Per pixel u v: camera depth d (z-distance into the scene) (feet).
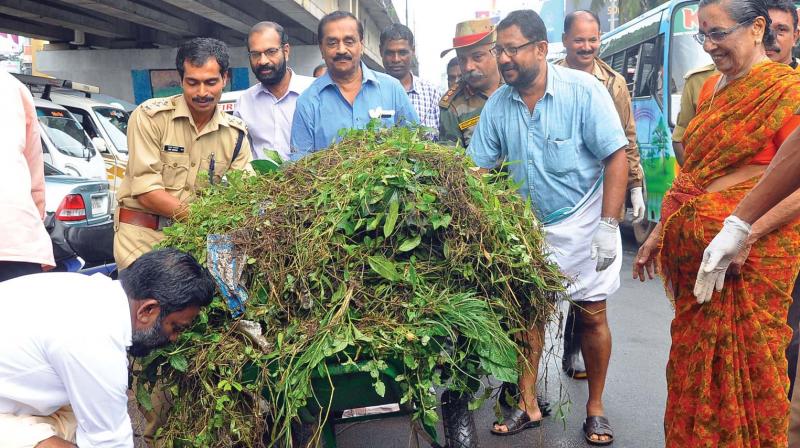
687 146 9.90
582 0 94.53
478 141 13.48
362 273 8.65
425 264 8.86
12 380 7.85
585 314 12.76
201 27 62.90
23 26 57.16
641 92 35.32
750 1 9.18
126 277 8.21
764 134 9.02
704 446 9.16
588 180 12.75
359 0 77.51
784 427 9.04
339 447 12.98
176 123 12.29
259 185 10.28
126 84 64.18
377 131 10.77
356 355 7.99
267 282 8.95
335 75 14.39
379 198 8.71
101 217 22.33
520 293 9.29
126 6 50.08
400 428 13.82
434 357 8.21
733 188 9.28
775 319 9.10
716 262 8.55
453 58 22.04
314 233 8.84
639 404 14.43
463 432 9.43
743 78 9.29
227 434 8.56
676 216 9.75
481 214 8.95
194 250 9.67
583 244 12.78
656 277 26.58
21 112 10.78
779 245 9.02
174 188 12.45
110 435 8.08
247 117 16.15
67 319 7.75
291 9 51.49
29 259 10.35
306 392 7.86
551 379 15.78
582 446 12.67
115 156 32.86
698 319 9.38
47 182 21.13
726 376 9.01
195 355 8.67
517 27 12.10
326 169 9.82
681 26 31.68
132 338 8.20
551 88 12.47
